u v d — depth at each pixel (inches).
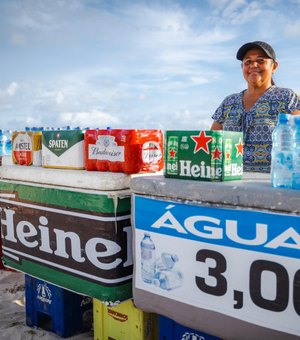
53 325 111.0
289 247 60.2
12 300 141.3
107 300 85.1
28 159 108.9
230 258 66.7
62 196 92.2
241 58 115.4
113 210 83.7
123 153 85.3
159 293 77.2
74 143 93.9
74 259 91.0
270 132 110.2
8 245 109.7
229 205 66.1
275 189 62.1
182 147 76.0
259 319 64.0
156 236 76.9
